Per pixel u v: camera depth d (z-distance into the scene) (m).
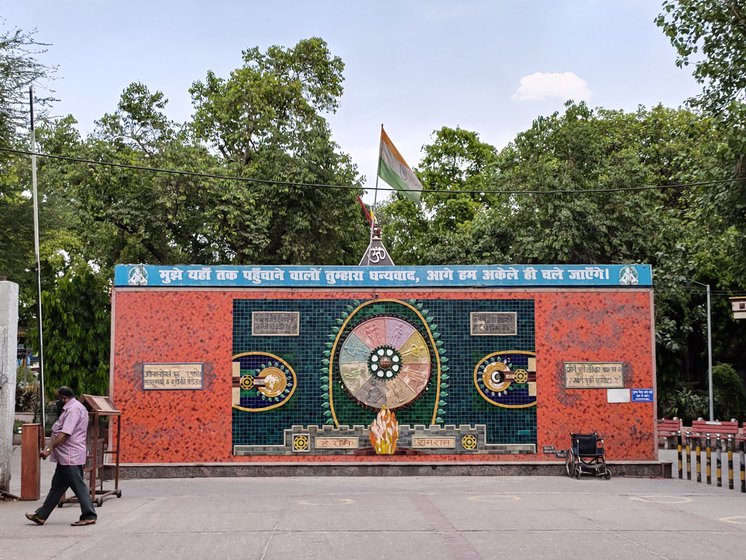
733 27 23.94
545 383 18.73
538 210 34.12
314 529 11.09
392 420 18.56
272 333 18.64
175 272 18.67
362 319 18.78
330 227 36.81
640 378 18.78
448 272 18.89
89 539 10.42
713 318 40.78
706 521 11.84
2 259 27.53
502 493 15.15
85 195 34.41
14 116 25.64
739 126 22.84
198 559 9.20
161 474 18.16
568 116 36.00
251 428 18.47
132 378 18.45
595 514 12.48
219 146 41.22
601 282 18.97
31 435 14.27
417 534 10.70
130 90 36.34
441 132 50.19
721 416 40.50
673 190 43.66
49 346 30.41
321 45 42.91
